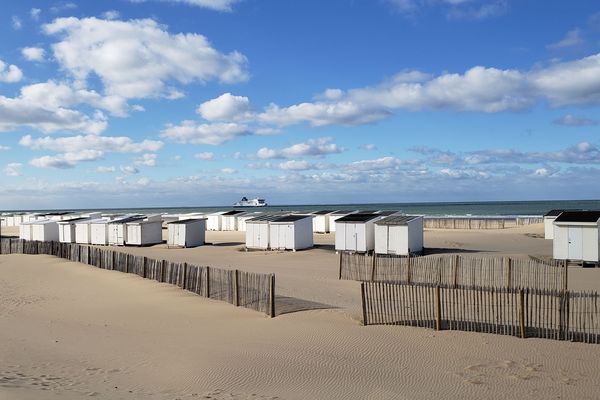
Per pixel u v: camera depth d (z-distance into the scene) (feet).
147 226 200.95
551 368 45.85
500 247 168.76
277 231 166.20
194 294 87.45
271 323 65.41
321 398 41.16
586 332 53.78
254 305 73.61
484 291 62.28
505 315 62.54
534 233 215.92
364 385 44.01
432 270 98.68
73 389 42.22
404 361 49.44
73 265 129.08
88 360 53.83
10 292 102.53
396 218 147.02
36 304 89.92
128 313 78.33
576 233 122.01
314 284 100.22
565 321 53.26
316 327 61.57
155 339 62.13
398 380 44.91
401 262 101.76
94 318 76.59
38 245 158.51
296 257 150.20
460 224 271.08
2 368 49.39
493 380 43.88
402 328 58.59
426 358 49.85
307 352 53.21
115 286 100.27
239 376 47.03
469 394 41.22
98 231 209.67
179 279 93.91
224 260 148.25
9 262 143.33
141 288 95.25
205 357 53.11
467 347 51.93
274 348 55.16
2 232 316.81
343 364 49.37
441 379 44.68
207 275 84.69
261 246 168.76
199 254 165.68
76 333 66.64
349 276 108.06
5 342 61.82
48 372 48.73
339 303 79.97
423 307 66.39
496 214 519.60
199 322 69.62
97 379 46.62
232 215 279.69
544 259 128.88
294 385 44.45
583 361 47.09
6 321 75.51
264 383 45.16
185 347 57.62
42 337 64.59
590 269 115.44
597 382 42.60
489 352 50.37
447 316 62.18
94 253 127.85
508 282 92.43
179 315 74.54
